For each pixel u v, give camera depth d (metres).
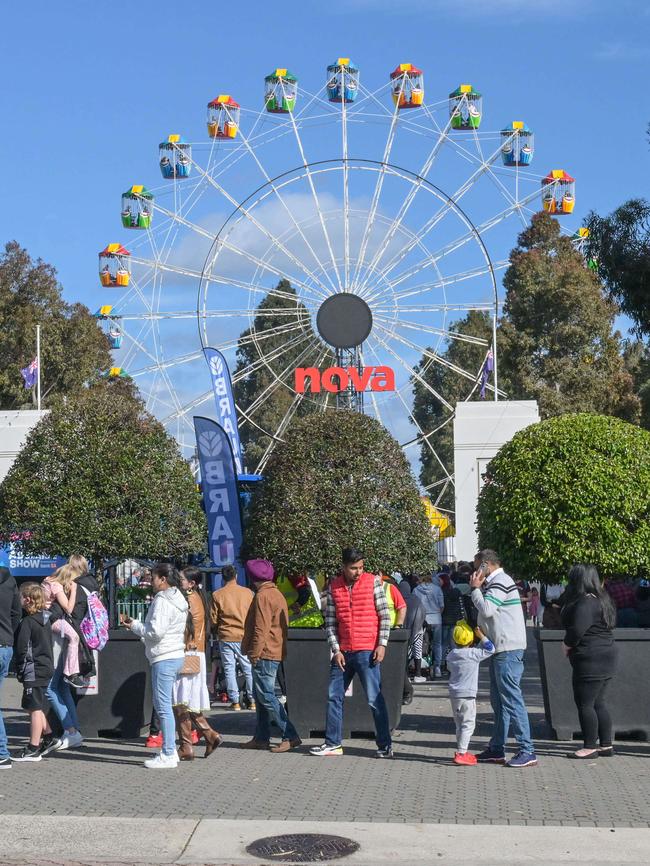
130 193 41.09
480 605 10.05
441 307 33.75
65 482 13.91
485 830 7.49
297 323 33.72
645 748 10.81
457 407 30.77
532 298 51.97
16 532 14.21
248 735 12.20
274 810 8.19
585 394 50.41
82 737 11.29
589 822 7.74
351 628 10.55
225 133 41.53
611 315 51.84
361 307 29.98
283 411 67.94
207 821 7.78
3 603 10.41
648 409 51.56
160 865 6.77
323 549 11.83
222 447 17.14
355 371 30.77
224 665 14.62
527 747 9.93
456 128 42.25
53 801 8.58
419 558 12.34
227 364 23.25
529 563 11.38
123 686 11.59
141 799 8.62
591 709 10.27
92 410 14.44
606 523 11.09
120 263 41.19
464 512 30.38
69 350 47.78
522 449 11.67
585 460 11.27
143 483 13.98
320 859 6.82
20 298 46.91
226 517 17.19
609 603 10.32
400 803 8.40
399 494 12.23
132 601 17.61
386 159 36.88
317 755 10.63
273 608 10.98
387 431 12.62
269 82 42.62
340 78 40.50
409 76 41.38
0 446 27.47
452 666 10.16
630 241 18.06
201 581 15.41
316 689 11.53
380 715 10.46
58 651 10.84
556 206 43.28
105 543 13.83
